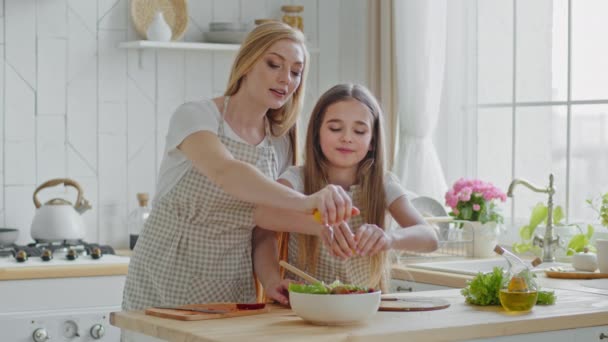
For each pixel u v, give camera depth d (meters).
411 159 4.03
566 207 3.68
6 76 3.96
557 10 3.72
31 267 3.35
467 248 3.51
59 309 3.40
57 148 4.05
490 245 3.49
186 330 1.70
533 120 3.83
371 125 2.21
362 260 2.21
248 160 2.21
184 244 2.20
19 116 3.98
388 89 4.15
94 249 3.61
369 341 1.63
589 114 3.60
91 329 3.40
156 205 2.25
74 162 4.09
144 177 4.22
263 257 2.24
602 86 3.54
